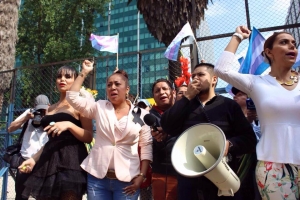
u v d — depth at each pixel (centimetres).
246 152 264
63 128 296
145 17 902
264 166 238
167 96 383
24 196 295
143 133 315
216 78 300
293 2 581
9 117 694
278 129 237
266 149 238
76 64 805
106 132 298
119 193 289
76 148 311
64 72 351
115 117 305
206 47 531
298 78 259
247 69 450
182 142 257
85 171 308
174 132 284
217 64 271
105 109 307
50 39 1792
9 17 867
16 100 769
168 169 339
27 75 778
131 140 301
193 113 279
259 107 250
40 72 773
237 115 274
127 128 297
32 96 771
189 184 271
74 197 295
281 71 259
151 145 318
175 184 337
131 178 289
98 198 288
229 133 271
